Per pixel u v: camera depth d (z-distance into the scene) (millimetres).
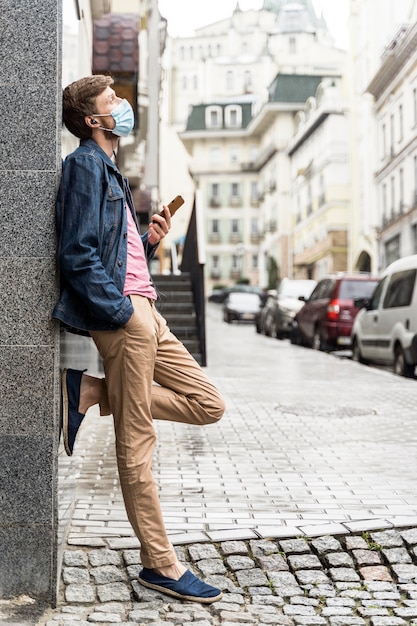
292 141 65500
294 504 4750
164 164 87000
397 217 42094
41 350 3410
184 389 3654
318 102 58812
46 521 3424
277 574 3785
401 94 41938
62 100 3549
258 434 7156
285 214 70750
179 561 3859
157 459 6051
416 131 39656
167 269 49500
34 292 3402
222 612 3379
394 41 40812
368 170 48844
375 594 3611
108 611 3367
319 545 4051
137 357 3422
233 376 12242
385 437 7043
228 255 82938
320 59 101375
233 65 100938
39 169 3385
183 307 14305
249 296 36781
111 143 3594
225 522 4363
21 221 3391
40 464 3426
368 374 12742
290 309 23328
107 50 12555
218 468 5754
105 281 3283
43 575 3422
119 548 3943
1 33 3389
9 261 3400
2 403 3418
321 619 3324
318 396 9836
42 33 3387
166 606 3428
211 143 83188
